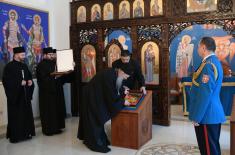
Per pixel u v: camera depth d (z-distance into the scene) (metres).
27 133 4.37
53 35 6.01
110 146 3.95
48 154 3.70
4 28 4.84
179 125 5.09
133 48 5.27
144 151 3.71
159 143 4.03
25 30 5.27
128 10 5.30
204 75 2.47
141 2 5.17
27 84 4.41
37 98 5.59
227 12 4.56
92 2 5.62
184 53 7.75
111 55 5.54
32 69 5.44
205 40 2.56
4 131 4.75
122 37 5.42
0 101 4.82
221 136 4.36
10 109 4.23
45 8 5.76
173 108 6.87
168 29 4.98
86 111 3.85
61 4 5.89
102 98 3.79
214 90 2.52
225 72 6.66
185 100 5.82
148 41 5.14
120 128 3.88
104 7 5.53
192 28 7.62
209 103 2.53
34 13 5.47
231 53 7.05
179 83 7.43
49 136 4.55
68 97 6.05
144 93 4.10
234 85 4.97
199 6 4.73
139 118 3.77
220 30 7.27
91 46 5.70
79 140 4.30
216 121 2.53
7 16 4.89
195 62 7.68
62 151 3.81
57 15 5.96
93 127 3.78
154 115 5.16
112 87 3.74
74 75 5.17
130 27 5.30
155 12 5.05
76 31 5.80
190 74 7.38
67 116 5.97
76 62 5.83
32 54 5.44
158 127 4.96
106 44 5.57
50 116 4.61
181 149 3.76
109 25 5.46
